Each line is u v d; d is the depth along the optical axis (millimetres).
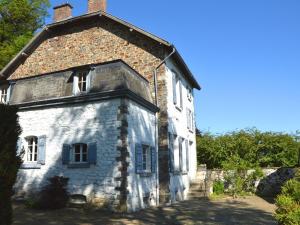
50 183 13273
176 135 17047
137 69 16297
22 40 24594
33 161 14219
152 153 14594
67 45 18297
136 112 13516
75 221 10133
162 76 15805
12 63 19094
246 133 22688
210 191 18266
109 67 13406
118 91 12625
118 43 17047
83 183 12672
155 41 16156
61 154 13398
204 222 10531
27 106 14492
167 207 13906
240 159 20531
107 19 17531
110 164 12352
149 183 14078
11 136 7477
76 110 13500
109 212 11875
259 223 10367
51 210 12055
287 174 18938
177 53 16391
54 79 14555
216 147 22766
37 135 14086
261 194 19172
